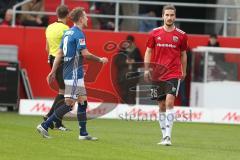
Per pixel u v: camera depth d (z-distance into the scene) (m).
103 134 47.19
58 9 48.97
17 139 40.62
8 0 73.19
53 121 42.28
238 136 50.16
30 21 68.06
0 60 63.12
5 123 51.22
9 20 68.25
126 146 39.84
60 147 38.00
